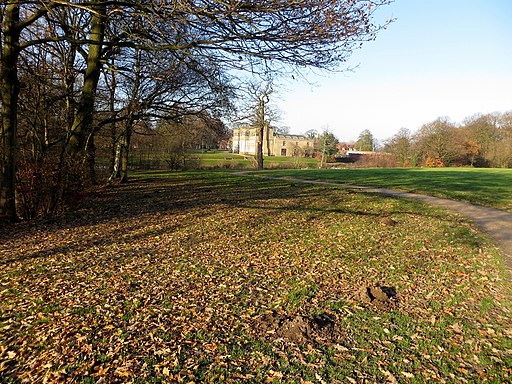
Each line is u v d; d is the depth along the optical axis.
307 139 94.44
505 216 11.67
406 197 15.61
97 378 3.66
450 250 8.06
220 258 7.70
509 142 46.06
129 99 17.69
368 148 84.75
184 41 7.36
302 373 3.74
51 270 6.91
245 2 5.68
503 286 5.93
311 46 6.29
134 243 8.91
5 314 5.11
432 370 3.82
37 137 11.67
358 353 4.11
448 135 47.69
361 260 7.48
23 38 12.50
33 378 3.68
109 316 5.00
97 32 12.53
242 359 3.98
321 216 12.11
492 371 3.79
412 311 5.17
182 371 3.77
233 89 12.09
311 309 5.21
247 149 88.06
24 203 11.37
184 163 38.31
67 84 13.51
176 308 5.26
